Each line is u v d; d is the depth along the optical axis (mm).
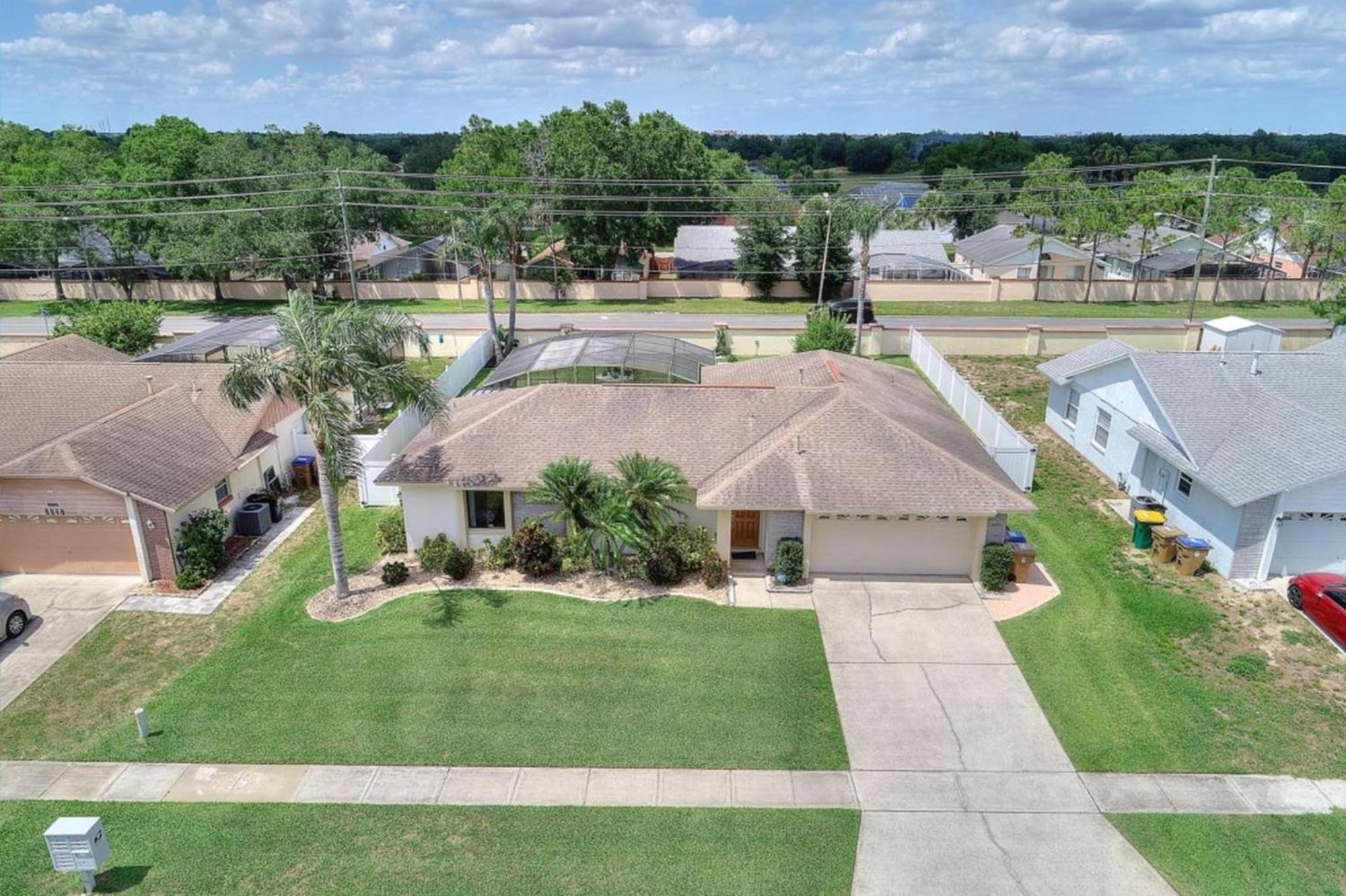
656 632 20922
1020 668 19766
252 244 58375
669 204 73250
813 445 23531
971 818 15570
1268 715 18156
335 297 65312
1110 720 18078
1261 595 22516
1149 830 15289
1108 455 30297
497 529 24656
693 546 23266
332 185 61812
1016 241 71688
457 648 20391
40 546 23938
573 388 26234
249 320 41406
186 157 69562
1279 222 65062
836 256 63469
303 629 21312
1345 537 22641
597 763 16875
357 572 24094
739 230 64875
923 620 21547
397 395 21203
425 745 17375
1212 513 23922
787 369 31078
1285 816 15586
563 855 14688
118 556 23953
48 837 13539
